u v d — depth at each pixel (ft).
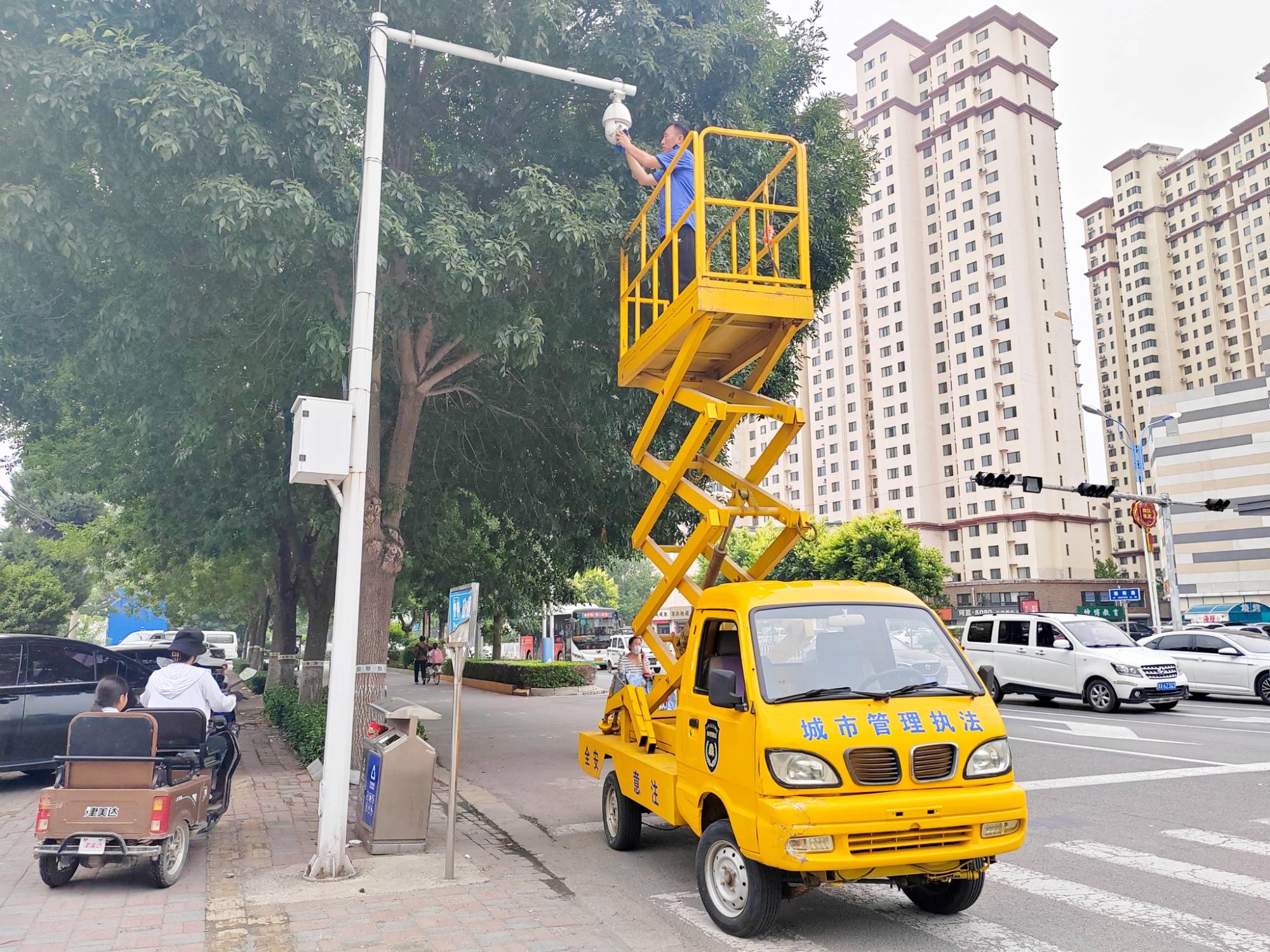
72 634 150.71
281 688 61.62
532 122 35.09
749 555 176.86
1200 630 68.18
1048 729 47.29
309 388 36.83
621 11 31.86
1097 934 16.80
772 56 37.73
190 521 57.88
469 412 44.34
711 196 32.37
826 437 307.99
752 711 16.26
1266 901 18.67
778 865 14.90
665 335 22.70
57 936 16.47
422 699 80.28
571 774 38.37
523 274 29.58
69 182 26.89
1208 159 369.09
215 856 22.39
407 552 54.39
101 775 19.27
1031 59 277.03
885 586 19.57
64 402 46.06
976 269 263.70
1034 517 241.76
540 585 80.79
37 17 24.77
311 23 27.07
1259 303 339.98
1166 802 28.60
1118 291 403.95
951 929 17.16
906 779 15.65
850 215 41.86
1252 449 156.66
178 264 28.86
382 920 17.48
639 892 19.90
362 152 28.43
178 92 24.02
